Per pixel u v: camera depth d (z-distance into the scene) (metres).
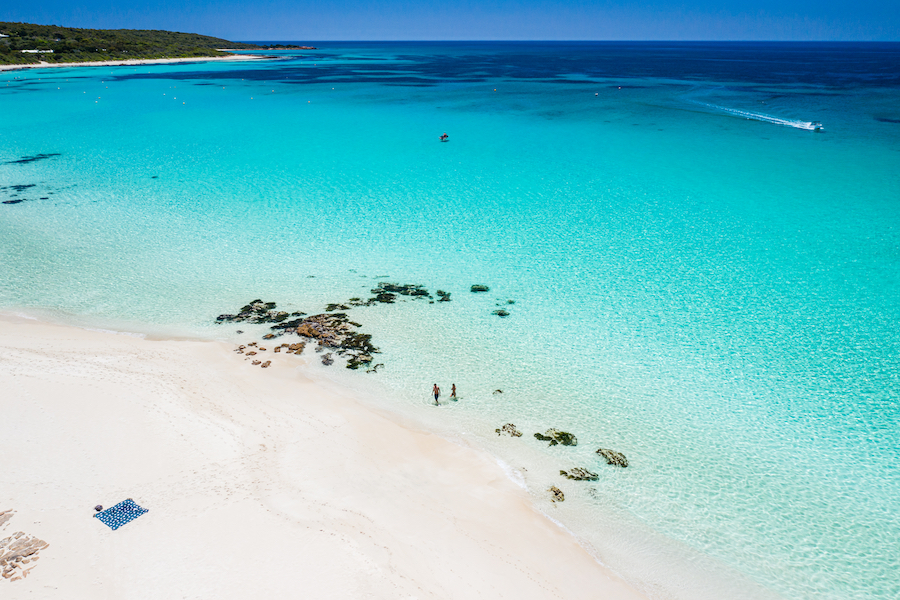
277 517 14.46
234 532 13.88
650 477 17.50
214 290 29.34
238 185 46.88
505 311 27.41
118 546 13.32
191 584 12.41
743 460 18.33
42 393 19.55
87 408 18.83
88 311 26.70
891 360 23.17
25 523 13.90
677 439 19.25
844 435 19.34
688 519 16.02
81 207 41.28
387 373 22.56
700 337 25.09
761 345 24.41
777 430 19.66
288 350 23.77
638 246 34.41
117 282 29.92
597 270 31.52
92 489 15.18
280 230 37.47
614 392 21.69
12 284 29.16
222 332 25.22
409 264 32.50
